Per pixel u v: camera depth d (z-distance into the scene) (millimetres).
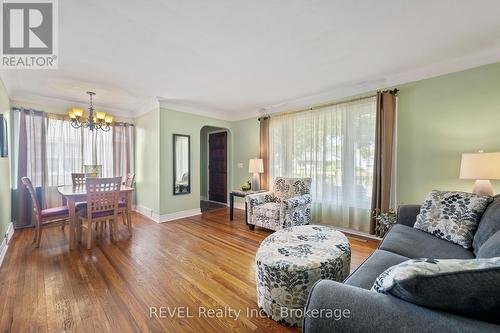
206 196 6617
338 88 3555
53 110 4020
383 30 2010
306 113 4027
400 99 3053
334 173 3670
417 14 1791
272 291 1614
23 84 3273
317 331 825
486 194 2143
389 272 822
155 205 4340
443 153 2748
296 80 3205
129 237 3318
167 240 3201
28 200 3725
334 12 1761
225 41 2174
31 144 3756
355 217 3438
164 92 3727
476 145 2533
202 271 2293
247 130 5273
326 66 2754
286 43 2219
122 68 2766
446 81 2713
